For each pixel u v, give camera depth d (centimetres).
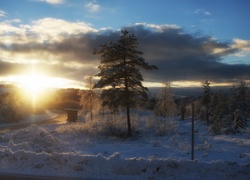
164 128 3794
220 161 1201
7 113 5947
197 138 3131
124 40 3719
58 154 1342
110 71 3662
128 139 3259
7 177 1172
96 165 1265
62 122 6009
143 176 1196
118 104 3666
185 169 1192
